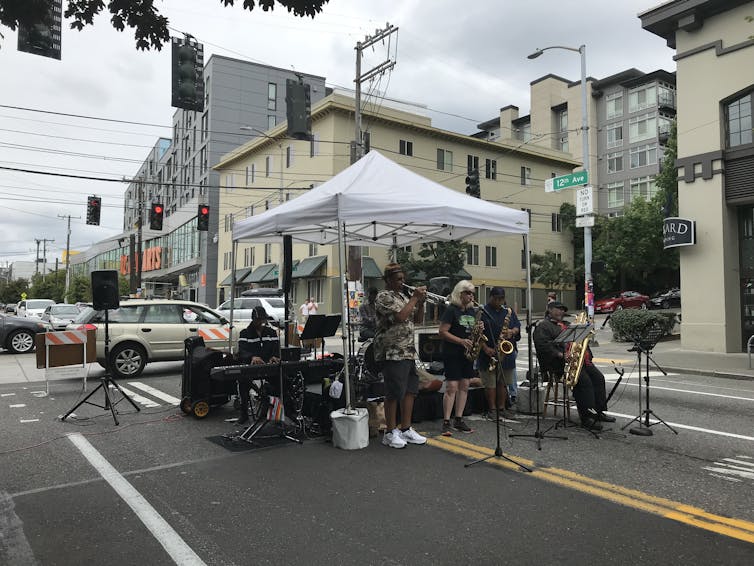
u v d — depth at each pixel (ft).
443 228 28.91
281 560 11.03
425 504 13.91
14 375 39.29
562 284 137.28
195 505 13.97
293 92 42.06
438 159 117.39
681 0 52.54
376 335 19.30
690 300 53.01
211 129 156.25
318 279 106.42
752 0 49.29
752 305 50.88
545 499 14.28
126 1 17.94
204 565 10.85
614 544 11.67
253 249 132.77
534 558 11.05
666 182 100.94
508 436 20.70
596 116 177.78
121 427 22.68
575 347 21.75
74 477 16.28
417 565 10.78
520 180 134.10
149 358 37.65
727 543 11.73
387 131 109.60
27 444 20.06
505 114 207.21
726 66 50.98
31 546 11.73
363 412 19.39
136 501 14.26
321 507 13.75
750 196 49.29
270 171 124.98
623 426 22.25
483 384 23.27
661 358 47.50
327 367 21.94
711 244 51.67
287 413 21.83
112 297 25.38
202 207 77.66
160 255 204.74
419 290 18.67
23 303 106.73
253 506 13.85
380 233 30.68
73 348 31.48
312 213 21.30
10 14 17.21
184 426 22.81
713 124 51.80
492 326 22.15
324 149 104.58
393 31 66.28
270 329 23.17
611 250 130.21
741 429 22.20
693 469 16.81
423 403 23.15
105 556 11.25
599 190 176.04
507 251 130.82
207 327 39.45
